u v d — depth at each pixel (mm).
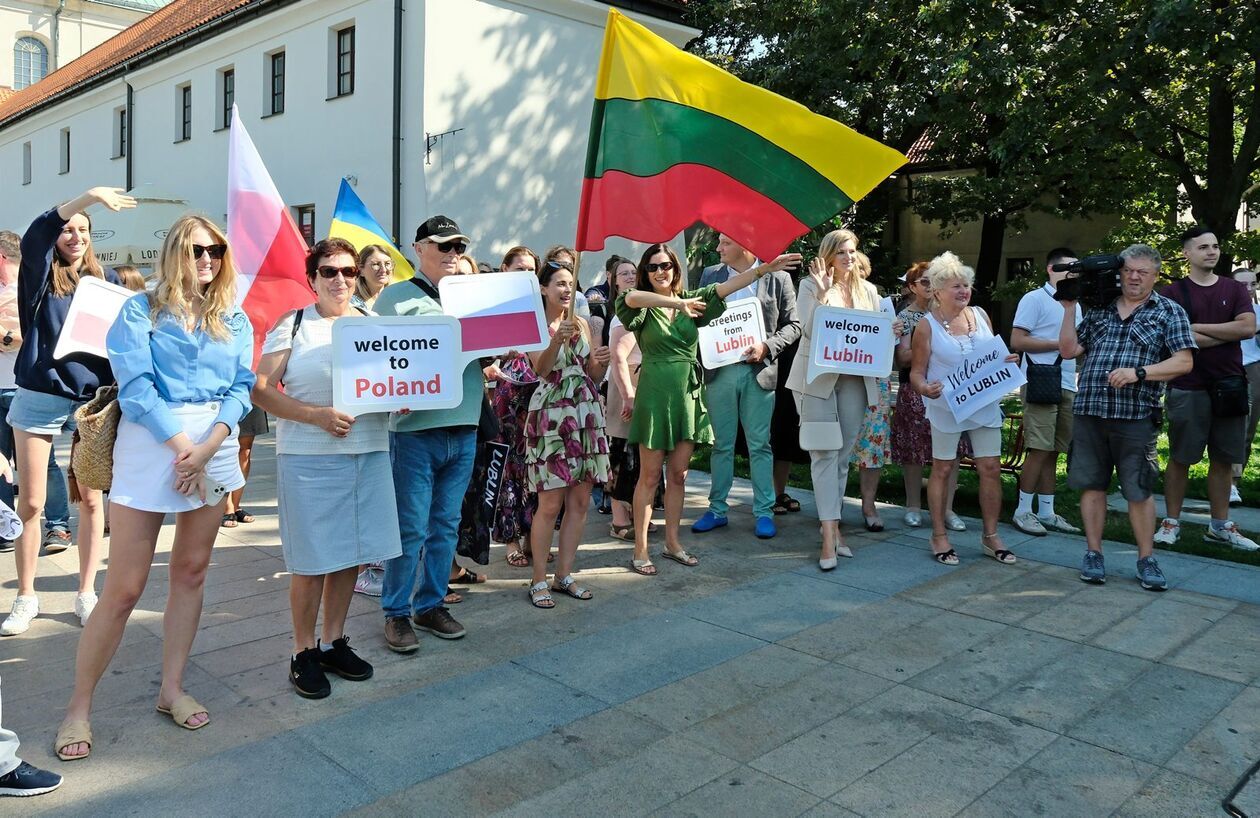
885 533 6645
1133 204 17156
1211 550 6105
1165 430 11945
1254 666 4172
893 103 17953
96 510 4668
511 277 4340
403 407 3865
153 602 5031
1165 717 3666
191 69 20422
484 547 5148
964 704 3785
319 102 17188
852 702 3805
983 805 3020
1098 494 5453
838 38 17281
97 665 3344
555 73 17297
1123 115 13711
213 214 19859
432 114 15531
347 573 3998
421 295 4238
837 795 3080
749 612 4926
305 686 3803
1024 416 6676
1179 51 12656
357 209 6508
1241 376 6051
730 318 6285
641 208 4723
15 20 38875
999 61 13594
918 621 4781
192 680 3990
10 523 3201
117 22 40719
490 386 5551
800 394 5754
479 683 3986
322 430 3752
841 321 5457
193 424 3301
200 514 3465
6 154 29812
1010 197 18859
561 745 3418
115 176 23578
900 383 6852
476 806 3000
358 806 2992
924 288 6816
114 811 2939
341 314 3955
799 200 4621
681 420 5531
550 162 17422
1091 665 4191
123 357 3193
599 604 5059
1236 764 3291
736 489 8367
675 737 3488
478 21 16031
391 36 15742
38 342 4488
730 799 3053
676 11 18688
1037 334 6574
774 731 3543
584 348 5133
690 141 4648
